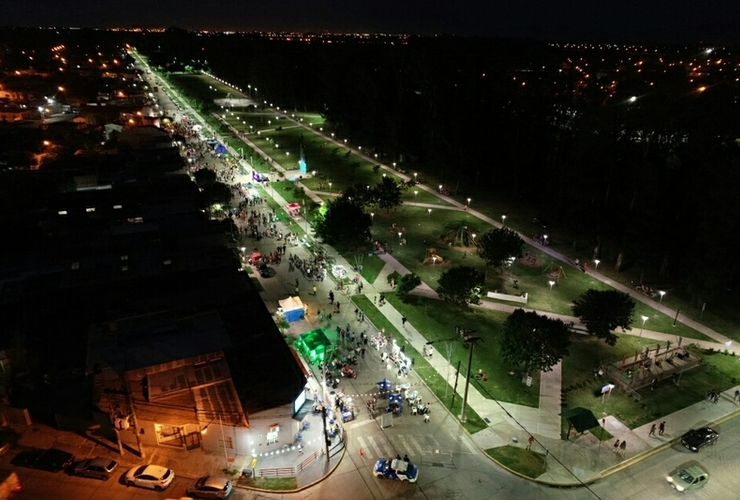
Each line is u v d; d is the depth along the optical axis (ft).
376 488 119.96
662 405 148.97
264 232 269.03
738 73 483.10
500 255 219.20
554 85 413.39
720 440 136.26
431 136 396.16
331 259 240.53
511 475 123.95
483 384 156.25
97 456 126.11
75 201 264.11
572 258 248.52
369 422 140.46
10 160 342.44
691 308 204.03
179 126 505.66
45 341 153.28
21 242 218.18
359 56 535.19
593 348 176.14
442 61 436.35
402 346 173.99
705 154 221.87
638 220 232.73
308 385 147.84
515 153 343.87
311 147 464.65
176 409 127.44
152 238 221.46
